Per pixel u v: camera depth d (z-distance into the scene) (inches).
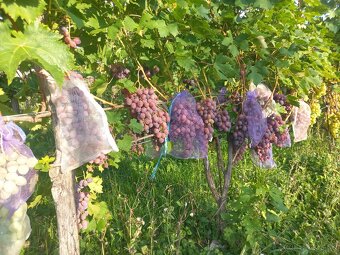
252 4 41.6
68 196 33.2
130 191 70.6
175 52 40.1
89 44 38.4
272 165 63.4
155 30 39.2
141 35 36.5
